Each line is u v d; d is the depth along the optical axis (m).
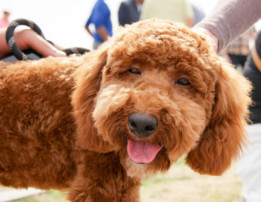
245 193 0.82
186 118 0.43
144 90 0.43
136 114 0.40
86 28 1.72
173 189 1.04
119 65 0.45
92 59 0.50
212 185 1.07
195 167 0.50
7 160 0.51
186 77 0.44
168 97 0.43
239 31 0.61
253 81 0.78
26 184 0.53
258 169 0.79
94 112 0.45
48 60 0.53
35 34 0.60
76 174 0.51
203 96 0.45
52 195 0.96
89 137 0.47
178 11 1.29
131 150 0.44
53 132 0.50
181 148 0.43
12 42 0.56
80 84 0.48
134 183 0.50
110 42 0.48
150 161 0.43
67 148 0.50
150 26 0.46
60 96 0.50
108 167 0.49
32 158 0.50
